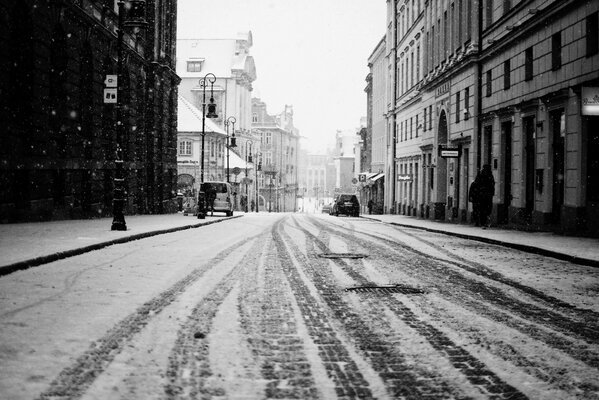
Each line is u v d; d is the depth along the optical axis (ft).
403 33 179.22
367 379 15.47
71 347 17.52
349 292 28.63
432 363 17.01
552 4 71.92
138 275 32.30
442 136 128.77
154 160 134.92
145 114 130.00
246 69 328.08
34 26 69.97
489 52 97.04
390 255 46.26
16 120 69.67
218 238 61.93
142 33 127.85
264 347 18.35
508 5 92.38
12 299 24.66
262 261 40.57
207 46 327.88
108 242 48.85
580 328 21.80
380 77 241.14
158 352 17.35
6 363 15.83
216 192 143.33
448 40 122.93
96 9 92.22
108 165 100.78
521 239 59.62
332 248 51.57
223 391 14.32
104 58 97.40
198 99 318.65
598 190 63.10
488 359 17.52
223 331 20.16
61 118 81.82
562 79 71.31
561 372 16.37
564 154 69.87
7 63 66.08
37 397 13.48
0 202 65.72
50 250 39.68
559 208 73.00
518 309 25.23
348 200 169.37
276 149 444.14
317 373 15.89
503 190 92.94
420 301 26.58
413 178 156.97
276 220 122.11
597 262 39.96
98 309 23.00
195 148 252.62
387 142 201.05
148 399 13.60
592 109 58.59
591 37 64.64
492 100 97.60
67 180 83.56
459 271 37.22
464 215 108.58
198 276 32.58
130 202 119.24
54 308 23.02
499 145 93.15
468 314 23.94
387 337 19.90
